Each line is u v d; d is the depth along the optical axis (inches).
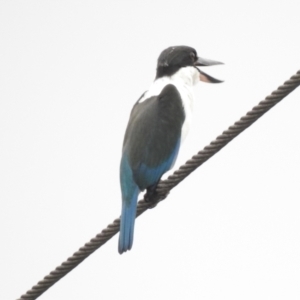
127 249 470.9
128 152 497.7
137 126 506.9
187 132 533.6
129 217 480.1
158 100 522.0
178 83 546.6
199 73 565.6
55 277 478.6
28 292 482.6
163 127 508.1
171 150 505.7
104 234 483.8
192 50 563.2
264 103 436.1
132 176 492.4
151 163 496.1
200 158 460.4
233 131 445.7
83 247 480.4
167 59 554.9
